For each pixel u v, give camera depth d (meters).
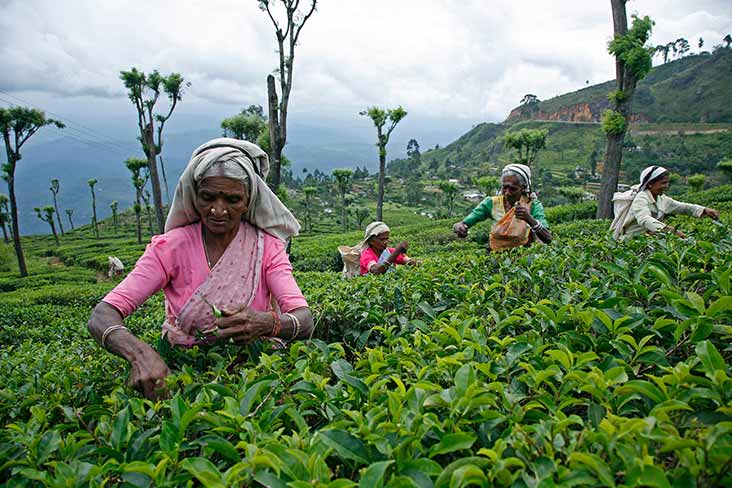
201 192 2.21
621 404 1.26
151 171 30.17
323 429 1.18
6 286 27.44
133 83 29.33
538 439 1.11
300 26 15.00
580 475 0.98
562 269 2.83
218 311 2.03
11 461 1.35
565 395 1.39
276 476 1.06
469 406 1.22
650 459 0.95
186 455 1.49
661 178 5.30
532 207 5.03
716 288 1.85
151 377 1.89
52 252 53.69
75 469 1.24
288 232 2.56
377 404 1.44
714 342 1.68
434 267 3.83
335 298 3.30
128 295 2.19
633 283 2.08
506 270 3.02
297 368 1.73
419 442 1.15
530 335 1.79
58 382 2.23
